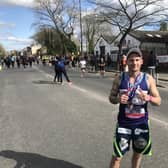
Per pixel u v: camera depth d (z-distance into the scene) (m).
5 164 6.14
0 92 18.03
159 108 12.16
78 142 7.48
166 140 7.56
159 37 61.62
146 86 4.54
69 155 6.58
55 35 102.12
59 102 13.82
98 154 6.62
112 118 10.18
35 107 12.57
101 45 76.88
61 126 9.16
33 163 6.18
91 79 27.72
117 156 4.61
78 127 8.99
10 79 28.25
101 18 41.25
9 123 9.68
